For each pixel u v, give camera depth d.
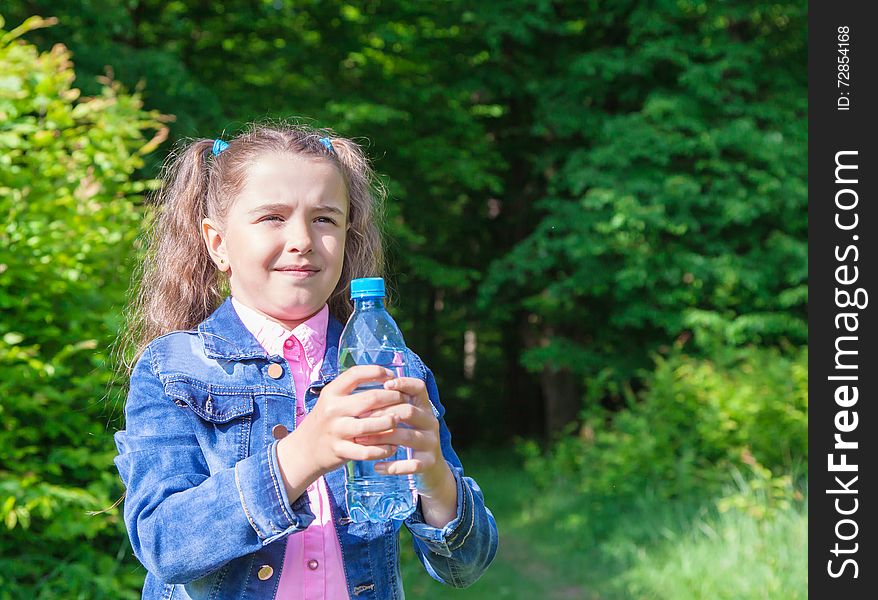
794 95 11.57
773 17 11.88
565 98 11.95
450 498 1.55
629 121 11.36
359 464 1.56
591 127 11.85
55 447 3.79
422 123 12.56
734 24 11.95
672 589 5.80
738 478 7.16
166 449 1.55
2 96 4.12
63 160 4.21
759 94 11.81
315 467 1.37
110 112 4.69
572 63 11.84
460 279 12.37
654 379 9.18
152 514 1.46
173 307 1.94
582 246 11.36
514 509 9.52
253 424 1.61
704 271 11.11
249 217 1.61
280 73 12.27
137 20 11.34
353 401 1.33
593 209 11.64
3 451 3.60
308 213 1.61
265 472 1.39
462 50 12.70
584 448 9.89
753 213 10.91
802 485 7.05
